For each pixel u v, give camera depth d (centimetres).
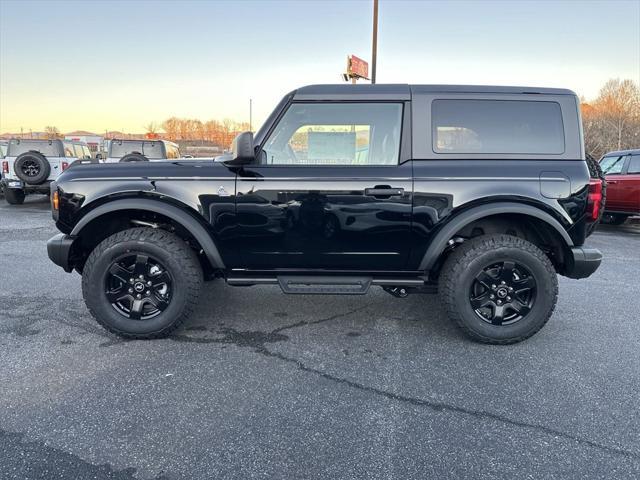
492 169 324
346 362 313
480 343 344
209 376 291
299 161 334
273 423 241
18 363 304
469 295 333
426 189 322
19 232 802
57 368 298
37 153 1095
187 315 340
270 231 330
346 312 412
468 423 243
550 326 383
